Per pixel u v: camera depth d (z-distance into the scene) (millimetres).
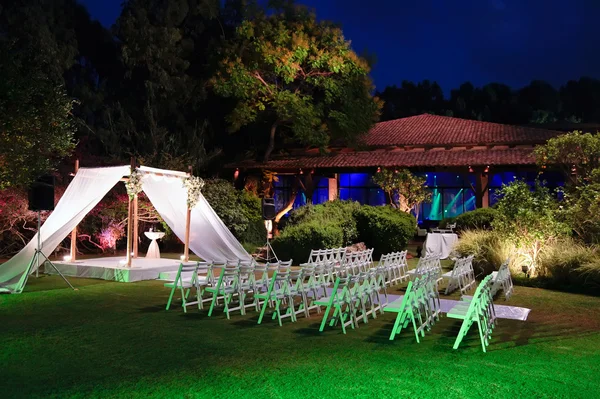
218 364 5086
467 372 4855
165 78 25281
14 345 5773
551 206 11438
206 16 27250
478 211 17688
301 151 26594
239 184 26500
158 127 24406
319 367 4992
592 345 5902
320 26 24297
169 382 4551
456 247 12938
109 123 24547
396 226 16453
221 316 7457
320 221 16062
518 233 11156
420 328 6211
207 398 4184
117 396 4215
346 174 26266
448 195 24375
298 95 24594
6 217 15109
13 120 10516
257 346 5781
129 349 5629
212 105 27578
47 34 22672
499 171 21516
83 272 11414
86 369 4914
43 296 8992
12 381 4559
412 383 4539
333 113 23750
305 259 14727
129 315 7461
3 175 11250
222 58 24750
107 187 11430
